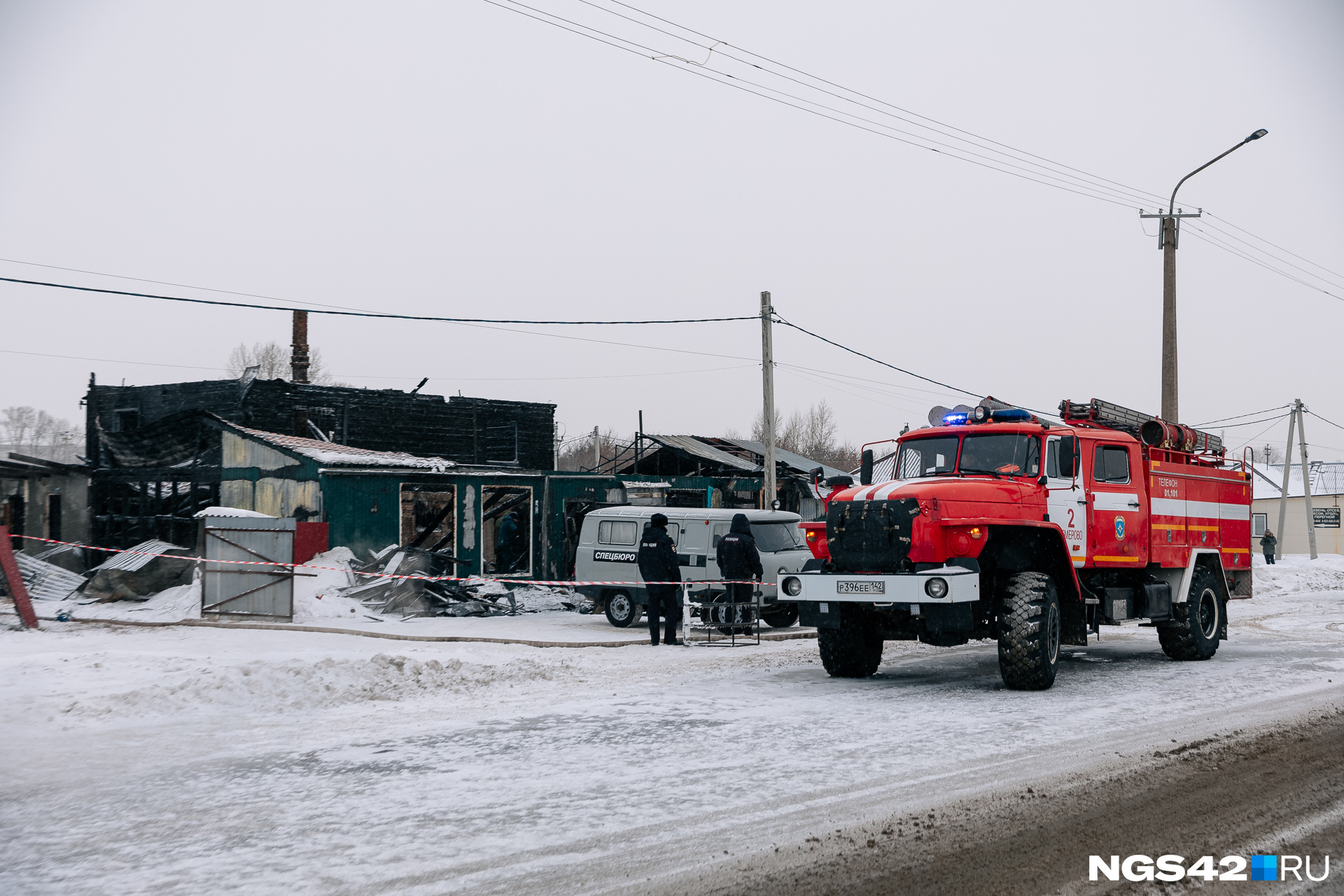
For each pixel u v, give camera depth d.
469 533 22.91
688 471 33.41
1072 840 5.05
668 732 7.65
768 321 24.53
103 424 35.25
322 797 5.85
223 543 17.83
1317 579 32.06
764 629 17.09
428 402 36.84
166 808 5.64
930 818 5.39
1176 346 24.28
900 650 13.60
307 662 10.03
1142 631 16.72
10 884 4.43
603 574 17.80
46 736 7.65
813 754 6.84
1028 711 8.48
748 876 4.55
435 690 9.87
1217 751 6.93
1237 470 13.96
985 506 9.95
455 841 5.02
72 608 19.12
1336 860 4.80
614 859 4.75
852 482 12.12
